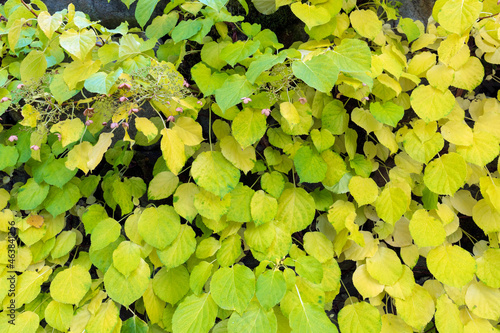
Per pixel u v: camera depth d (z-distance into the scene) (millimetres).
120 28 640
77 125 617
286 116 594
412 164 695
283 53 589
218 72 656
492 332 673
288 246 655
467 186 787
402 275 679
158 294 670
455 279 653
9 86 682
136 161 815
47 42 649
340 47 615
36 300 714
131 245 660
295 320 613
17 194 717
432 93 638
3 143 720
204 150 701
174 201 649
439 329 659
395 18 687
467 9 582
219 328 662
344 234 678
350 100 741
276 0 649
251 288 620
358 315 673
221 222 653
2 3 774
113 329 672
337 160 659
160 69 588
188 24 640
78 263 694
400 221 704
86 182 722
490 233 698
